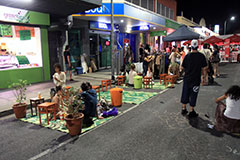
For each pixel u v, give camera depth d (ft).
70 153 11.28
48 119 15.88
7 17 27.68
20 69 30.50
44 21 32.68
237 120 13.17
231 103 13.20
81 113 14.32
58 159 10.69
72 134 13.51
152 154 11.00
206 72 31.17
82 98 14.89
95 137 13.29
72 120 13.23
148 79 29.91
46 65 34.47
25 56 31.96
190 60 16.26
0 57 28.68
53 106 16.33
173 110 18.90
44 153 11.37
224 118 13.64
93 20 44.60
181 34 35.37
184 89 17.04
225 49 78.07
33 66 32.96
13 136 13.84
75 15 37.19
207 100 22.33
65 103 16.03
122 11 37.96
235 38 55.72
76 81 33.73
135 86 29.60
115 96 20.30
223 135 13.29
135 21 45.88
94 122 16.01
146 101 22.33
